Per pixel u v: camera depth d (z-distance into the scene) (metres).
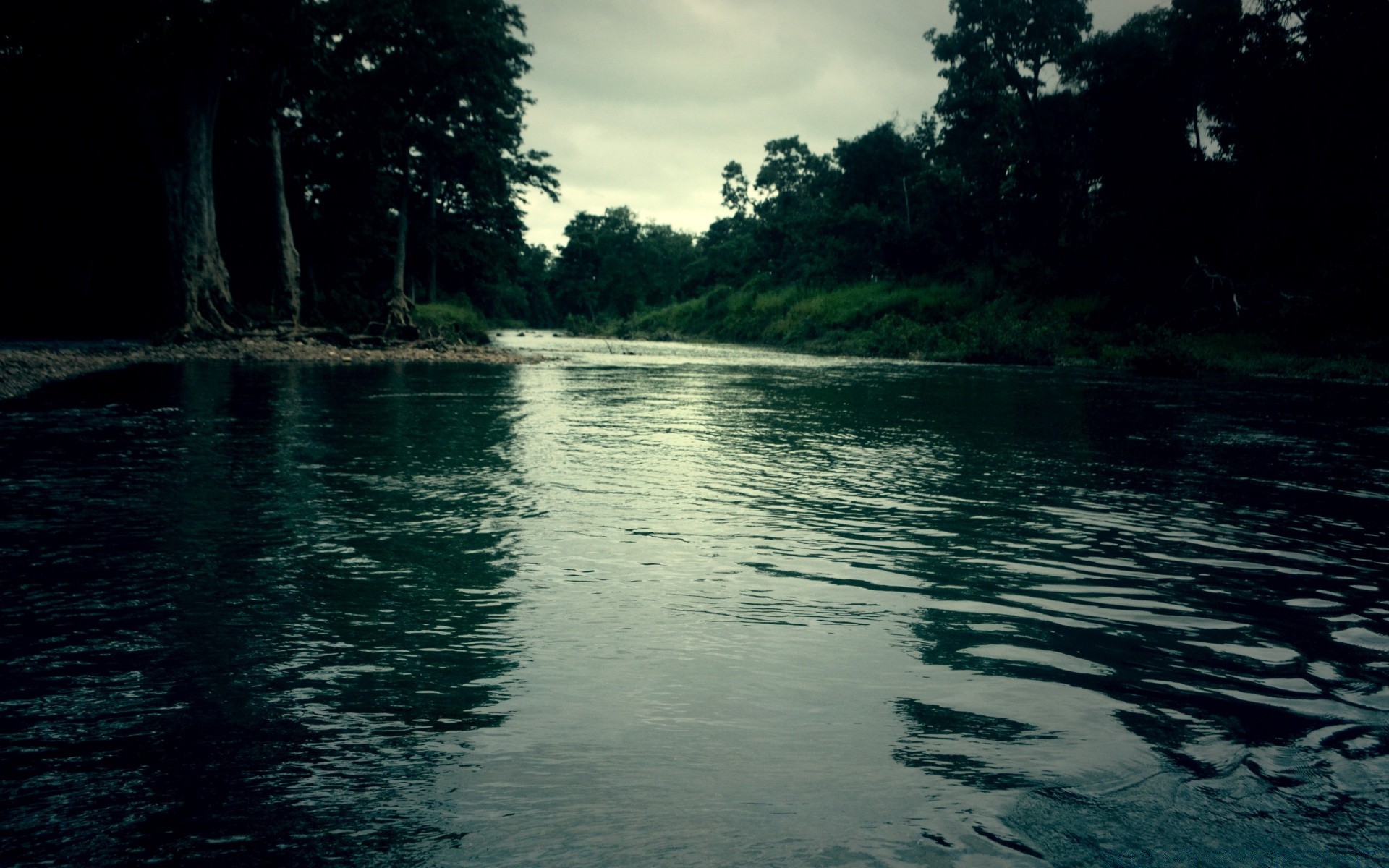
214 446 7.85
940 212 56.69
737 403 13.53
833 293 59.38
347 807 1.88
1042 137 50.34
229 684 2.58
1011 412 12.49
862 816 1.84
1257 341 29.94
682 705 2.45
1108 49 40.47
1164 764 2.11
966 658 2.86
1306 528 5.01
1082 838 1.75
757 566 4.05
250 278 48.28
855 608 3.42
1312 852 1.71
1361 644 3.04
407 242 57.28
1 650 2.86
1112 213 42.06
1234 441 9.20
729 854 1.68
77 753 2.13
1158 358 24.27
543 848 1.71
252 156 44.09
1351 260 29.78
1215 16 36.66
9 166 37.66
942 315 46.19
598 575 3.88
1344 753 2.17
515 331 94.94
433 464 7.10
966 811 1.87
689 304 84.94
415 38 46.16
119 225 41.75
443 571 3.90
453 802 1.90
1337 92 33.88
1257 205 35.44
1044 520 5.18
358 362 25.00
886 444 8.76
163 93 32.78
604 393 15.10
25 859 1.67
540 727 2.30
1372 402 14.86
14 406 11.23
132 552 4.18
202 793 1.95
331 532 4.64
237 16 31.25
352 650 2.89
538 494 5.85
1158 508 5.58
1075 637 3.09
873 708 2.44
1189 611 3.41
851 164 66.69
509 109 53.69
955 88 54.34
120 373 17.83
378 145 47.16
